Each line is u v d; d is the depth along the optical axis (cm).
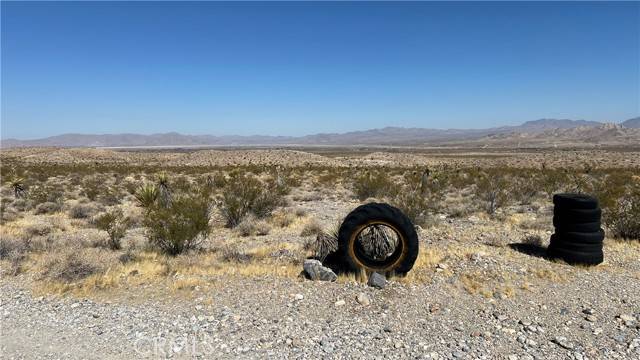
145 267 934
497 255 951
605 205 1388
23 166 6575
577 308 680
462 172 5012
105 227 1283
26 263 994
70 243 1223
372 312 675
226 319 654
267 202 1753
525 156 11044
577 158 8800
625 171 4847
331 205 2202
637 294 733
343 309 688
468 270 841
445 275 825
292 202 2352
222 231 1483
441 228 1401
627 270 870
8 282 860
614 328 612
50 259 962
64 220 1803
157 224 1102
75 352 557
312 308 693
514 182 2922
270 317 661
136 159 10638
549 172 4244
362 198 2506
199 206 1199
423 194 2264
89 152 11250
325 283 803
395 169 6200
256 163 8925
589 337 588
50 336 607
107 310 701
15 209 2130
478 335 596
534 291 746
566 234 902
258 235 1402
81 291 790
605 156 8869
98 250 1131
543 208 1892
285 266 925
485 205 1962
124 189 3231
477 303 702
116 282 833
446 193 2778
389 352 548
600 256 894
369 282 791
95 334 611
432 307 686
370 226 877
